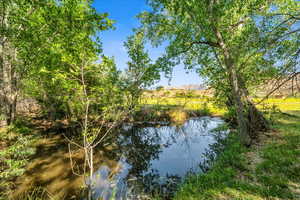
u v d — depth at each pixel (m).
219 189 4.02
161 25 8.52
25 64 8.33
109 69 5.85
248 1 5.60
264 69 4.02
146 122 17.12
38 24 5.86
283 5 5.85
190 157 7.88
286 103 24.09
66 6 4.81
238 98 7.03
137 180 5.86
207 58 9.30
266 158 5.56
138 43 7.91
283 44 3.42
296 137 7.39
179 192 4.49
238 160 5.67
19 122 10.38
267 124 9.66
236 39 5.93
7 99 9.03
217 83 9.58
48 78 7.54
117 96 6.89
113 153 8.84
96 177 6.11
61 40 5.01
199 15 6.00
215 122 16.39
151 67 7.66
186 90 20.70
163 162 7.53
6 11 7.07
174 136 12.73
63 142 9.91
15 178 5.81
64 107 12.49
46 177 5.98
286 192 3.54
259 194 3.60
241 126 7.15
